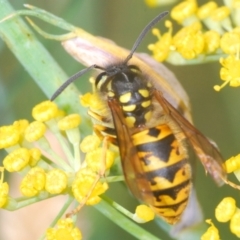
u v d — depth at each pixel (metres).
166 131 0.14
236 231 0.14
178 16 0.16
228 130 0.18
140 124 0.14
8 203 0.14
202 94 0.18
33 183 0.14
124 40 0.18
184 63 0.15
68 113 0.15
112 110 0.14
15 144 0.14
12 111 0.16
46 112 0.14
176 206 0.14
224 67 0.15
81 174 0.14
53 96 0.15
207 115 0.18
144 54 0.15
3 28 0.15
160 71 0.15
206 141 0.14
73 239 0.14
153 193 0.14
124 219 0.14
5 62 0.16
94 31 0.17
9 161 0.14
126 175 0.14
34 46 0.15
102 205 0.14
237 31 0.15
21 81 0.15
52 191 0.14
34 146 0.15
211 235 0.14
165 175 0.14
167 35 0.15
